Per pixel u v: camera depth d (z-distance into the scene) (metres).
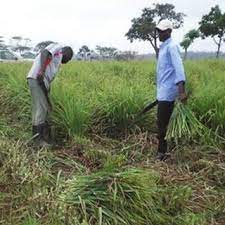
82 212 2.41
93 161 3.35
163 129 3.50
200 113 3.92
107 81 4.90
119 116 4.04
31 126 4.09
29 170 2.82
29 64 8.12
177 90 3.45
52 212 2.36
